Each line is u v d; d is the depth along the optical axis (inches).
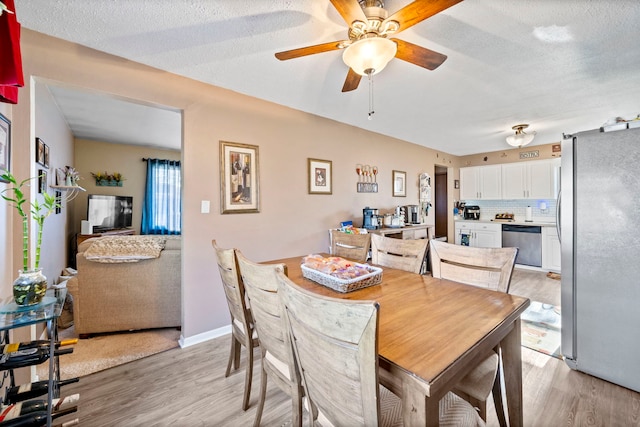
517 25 66.9
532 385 71.8
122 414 62.2
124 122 161.6
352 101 116.0
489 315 43.3
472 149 220.7
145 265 102.3
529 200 216.2
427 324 40.1
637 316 68.1
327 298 30.3
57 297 53.5
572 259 78.1
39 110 104.7
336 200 143.9
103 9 60.9
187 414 62.5
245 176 108.9
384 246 81.5
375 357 27.7
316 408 41.2
